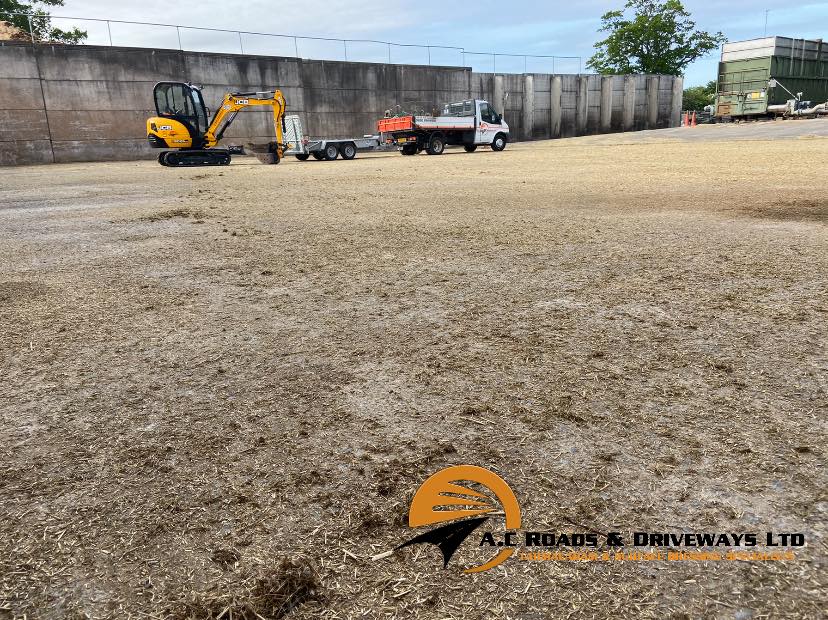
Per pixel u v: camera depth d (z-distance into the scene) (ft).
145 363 8.82
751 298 11.13
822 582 4.24
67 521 5.19
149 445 6.45
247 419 6.97
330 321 10.56
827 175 34.78
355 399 7.42
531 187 33.78
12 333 10.33
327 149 77.30
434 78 120.06
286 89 104.47
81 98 87.04
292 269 14.69
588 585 4.29
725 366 8.04
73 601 4.26
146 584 4.42
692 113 172.45
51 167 75.25
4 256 17.04
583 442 6.23
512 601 4.16
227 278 13.92
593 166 49.44
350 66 109.91
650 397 7.20
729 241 16.61
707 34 184.96
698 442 6.14
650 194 28.48
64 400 7.63
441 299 11.73
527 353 8.77
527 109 133.59
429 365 8.44
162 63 92.48
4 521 5.21
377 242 17.94
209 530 5.02
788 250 15.20
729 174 37.40
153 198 32.65
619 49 187.62
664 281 12.57
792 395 7.11
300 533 4.95
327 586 4.35
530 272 13.73
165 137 67.15
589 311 10.68
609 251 15.74
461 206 25.98
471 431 6.53
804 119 128.88
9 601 4.27
